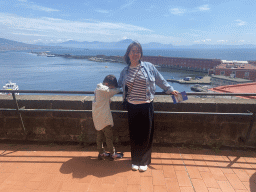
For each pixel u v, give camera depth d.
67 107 3.00
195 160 2.57
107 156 2.64
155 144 3.01
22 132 3.18
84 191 2.00
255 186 2.07
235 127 2.84
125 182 2.13
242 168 2.39
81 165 2.47
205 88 86.56
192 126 2.91
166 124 2.94
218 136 2.90
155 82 2.45
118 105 2.90
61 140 3.16
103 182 2.13
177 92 2.40
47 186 2.08
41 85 104.56
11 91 2.78
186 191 1.99
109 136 2.47
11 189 2.03
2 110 3.00
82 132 3.08
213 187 2.05
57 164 2.49
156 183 2.11
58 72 149.75
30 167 2.43
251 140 2.84
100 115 2.33
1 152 2.81
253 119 2.65
